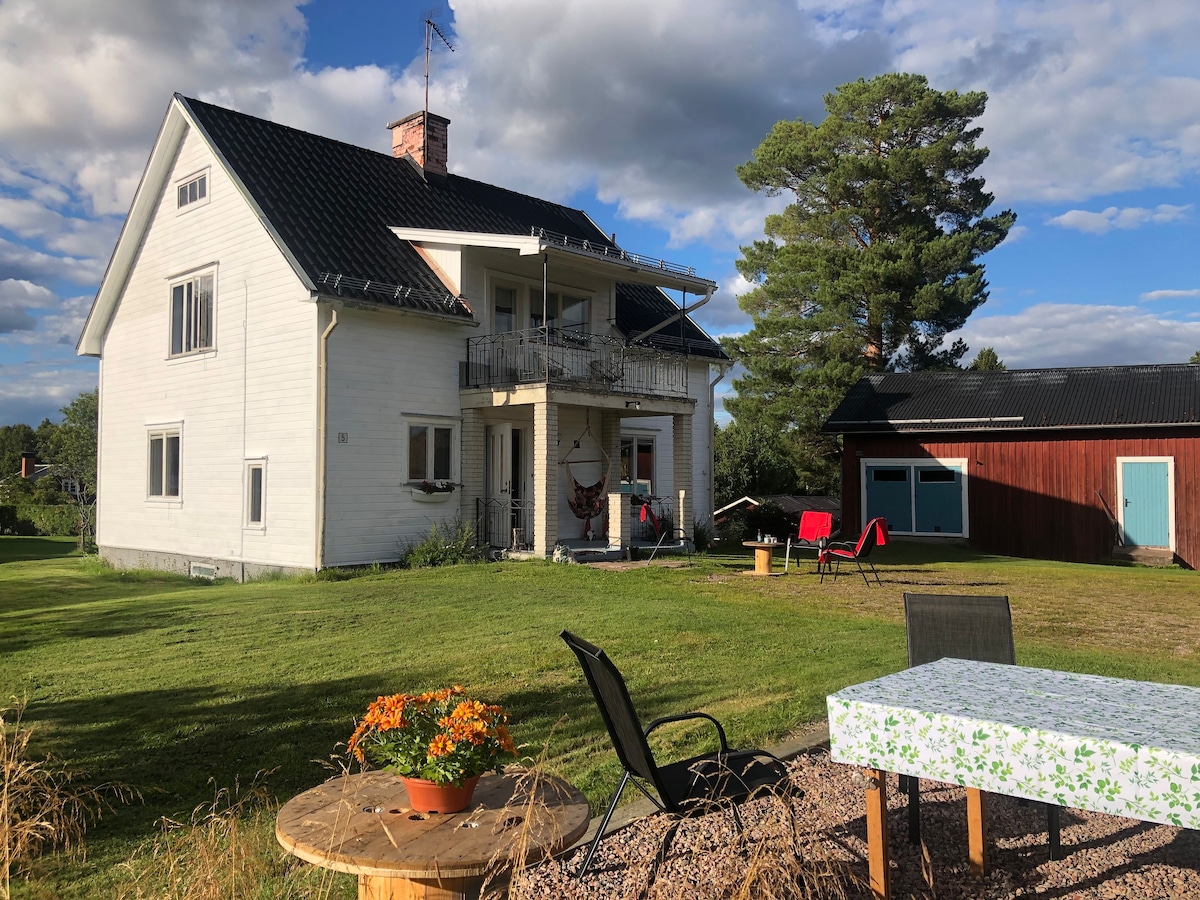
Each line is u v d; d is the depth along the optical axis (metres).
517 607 11.27
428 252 18.12
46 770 4.92
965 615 5.23
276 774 5.16
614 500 17.89
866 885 3.61
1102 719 3.18
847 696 3.55
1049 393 23.75
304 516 15.52
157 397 19.38
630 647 8.66
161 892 3.52
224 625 10.14
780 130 33.16
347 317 15.72
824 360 31.64
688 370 23.36
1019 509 23.09
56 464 50.41
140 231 19.88
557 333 18.55
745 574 15.33
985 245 30.95
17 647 9.17
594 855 3.92
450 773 3.12
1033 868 3.89
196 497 18.12
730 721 6.00
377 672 7.62
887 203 30.66
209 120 17.64
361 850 2.88
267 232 16.03
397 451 16.47
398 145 21.86
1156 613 11.49
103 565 20.08
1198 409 21.34
